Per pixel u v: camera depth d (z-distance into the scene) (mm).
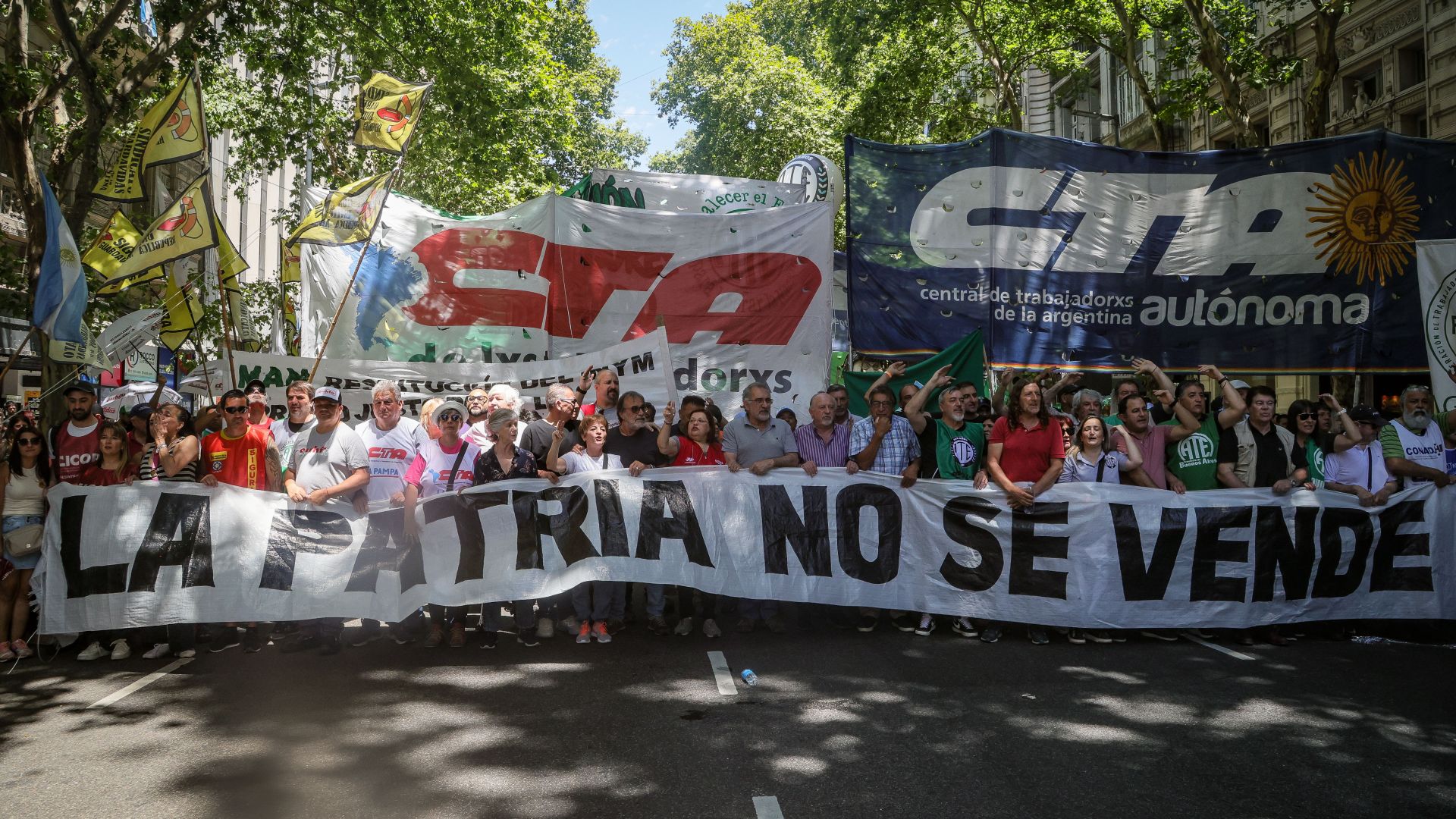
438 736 5125
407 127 9438
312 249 10688
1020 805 4227
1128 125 30828
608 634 7586
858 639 7539
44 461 7301
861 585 7801
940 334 10133
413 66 17891
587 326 10875
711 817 4082
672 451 8039
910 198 10148
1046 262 10164
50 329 7660
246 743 5023
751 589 7707
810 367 11039
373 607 7238
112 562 7059
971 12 22562
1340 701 5848
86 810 4199
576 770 4629
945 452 8109
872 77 25125
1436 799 4328
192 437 7523
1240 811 4188
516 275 10812
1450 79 18547
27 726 5367
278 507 7316
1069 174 10188
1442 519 8070
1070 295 10188
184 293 10070
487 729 5230
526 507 7457
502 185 22703
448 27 17828
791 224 11062
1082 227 10195
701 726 5273
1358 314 10266
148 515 7160
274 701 5781
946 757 4820
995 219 10117
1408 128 20000
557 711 5551
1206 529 7797
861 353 10117
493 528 7398
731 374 10938
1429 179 10312
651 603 7645
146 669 6660
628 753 4859
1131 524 7750
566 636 7711
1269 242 10273
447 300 10742
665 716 5465
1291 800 4305
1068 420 9125
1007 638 7703
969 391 8906
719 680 6234
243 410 7531
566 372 9742
